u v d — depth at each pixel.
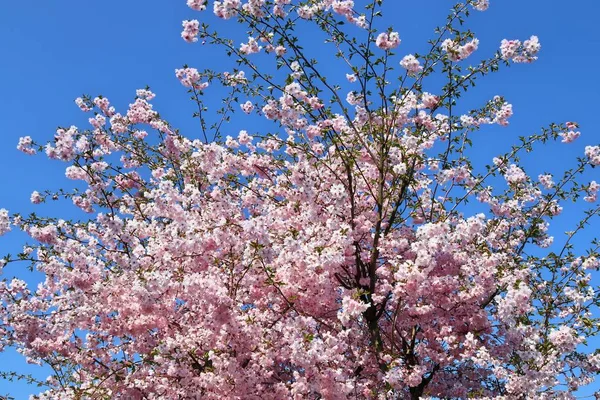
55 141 8.45
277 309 8.81
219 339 7.78
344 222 9.50
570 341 7.46
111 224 8.12
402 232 10.19
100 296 8.28
